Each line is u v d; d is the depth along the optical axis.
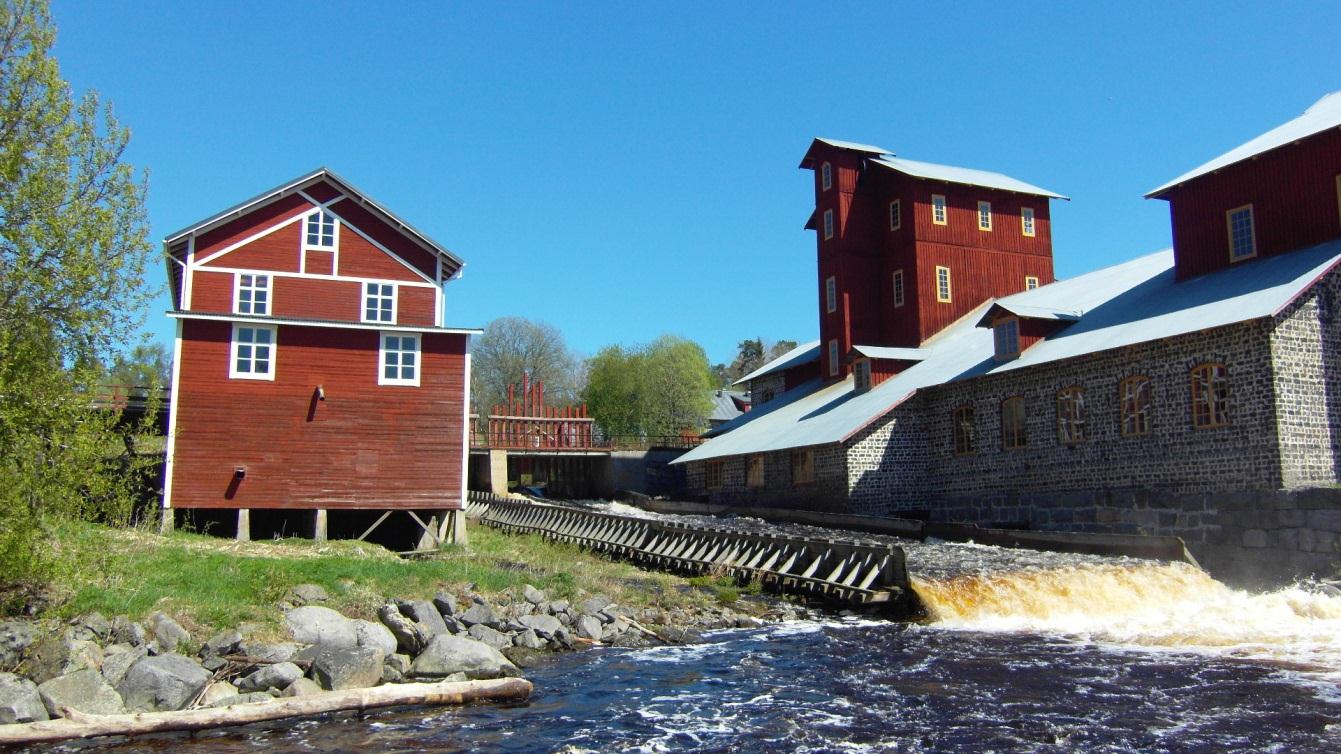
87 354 16.44
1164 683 13.62
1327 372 23.70
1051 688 13.46
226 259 27.11
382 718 12.17
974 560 22.62
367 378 25.77
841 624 19.31
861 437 34.47
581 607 18.84
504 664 14.57
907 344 44.69
